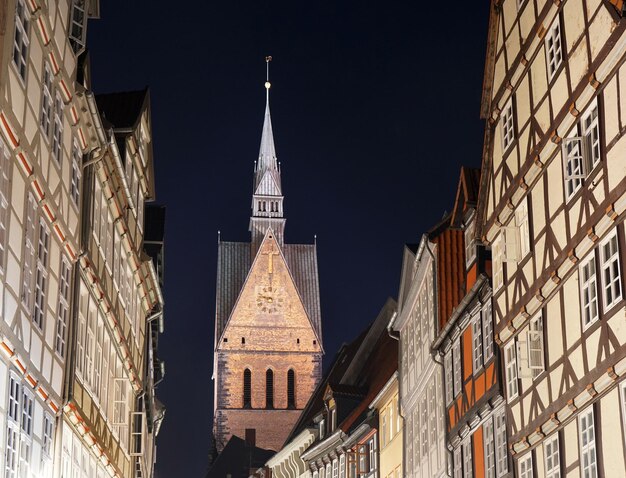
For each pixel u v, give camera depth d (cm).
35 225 1916
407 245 4281
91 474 2627
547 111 2355
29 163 1817
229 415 12781
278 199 14288
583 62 2122
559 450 2236
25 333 1836
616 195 1925
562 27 2264
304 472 6650
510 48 2669
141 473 3678
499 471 2772
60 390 2167
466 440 3188
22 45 1775
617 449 1906
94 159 2389
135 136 3108
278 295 13312
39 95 1906
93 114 2323
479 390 2989
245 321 13162
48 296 2041
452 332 3381
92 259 2478
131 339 3303
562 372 2230
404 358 4391
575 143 2159
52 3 2019
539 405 2386
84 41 2259
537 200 2430
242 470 10362
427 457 3828
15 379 1759
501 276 2723
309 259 14162
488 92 2864
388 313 5975
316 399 7594
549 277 2311
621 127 1917
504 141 2728
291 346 13150
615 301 1930
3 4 1608
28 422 1875
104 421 2781
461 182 3275
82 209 2364
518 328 2570
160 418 4809
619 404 1906
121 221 2905
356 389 5744
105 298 2655
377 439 4919
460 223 3378
